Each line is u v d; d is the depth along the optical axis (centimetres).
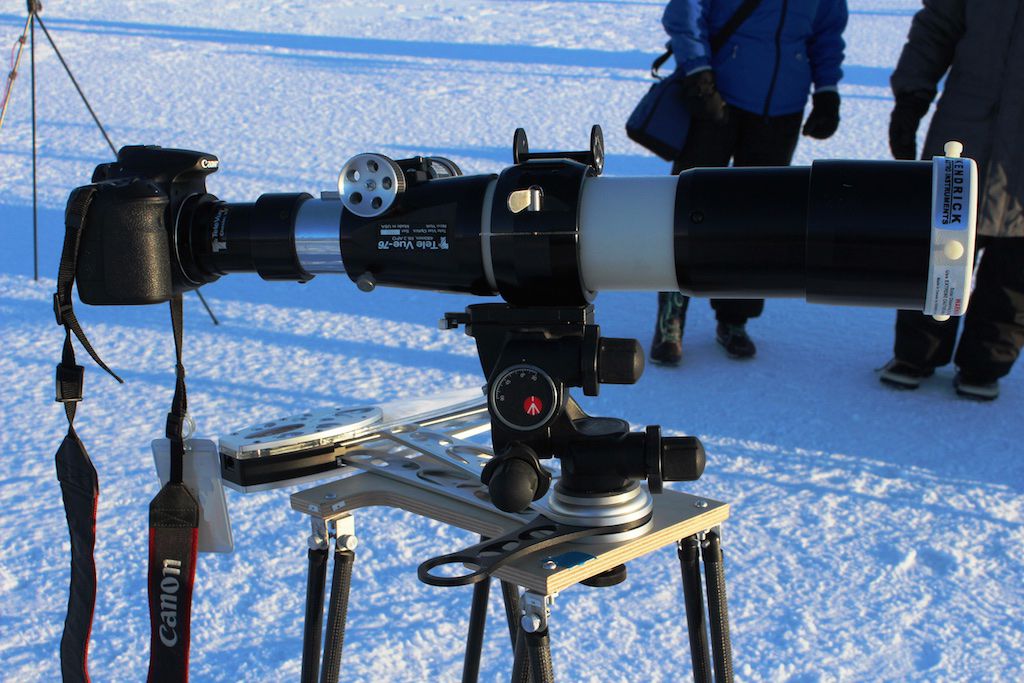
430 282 138
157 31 1483
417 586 267
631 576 273
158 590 159
